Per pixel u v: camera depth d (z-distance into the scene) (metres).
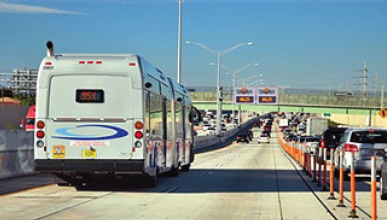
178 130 23.38
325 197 16.11
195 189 18.12
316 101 105.75
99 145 15.67
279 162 37.38
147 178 17.75
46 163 15.66
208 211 12.97
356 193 17.41
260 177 23.67
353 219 11.95
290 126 153.25
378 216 12.45
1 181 19.16
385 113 39.75
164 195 16.20
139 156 15.66
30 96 104.88
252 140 104.75
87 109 15.70
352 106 101.12
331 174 15.77
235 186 19.33
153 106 17.36
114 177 16.81
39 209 12.80
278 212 12.95
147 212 12.66
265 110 115.75
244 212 12.89
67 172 15.72
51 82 15.76
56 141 15.70
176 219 11.73
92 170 15.61
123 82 15.73
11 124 60.94
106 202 14.33
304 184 20.38
